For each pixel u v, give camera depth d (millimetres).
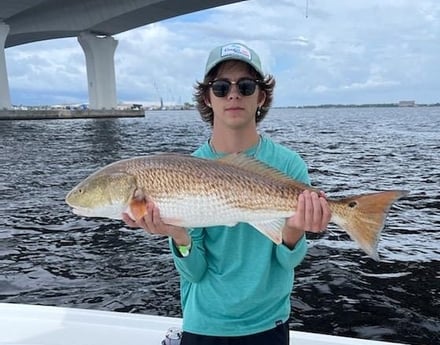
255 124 2594
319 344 2951
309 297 5570
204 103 2680
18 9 47812
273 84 2633
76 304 5562
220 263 2439
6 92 52688
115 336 3062
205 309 2418
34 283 6238
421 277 6164
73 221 9461
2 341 3008
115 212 2320
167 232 2270
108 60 58344
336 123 61312
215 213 2291
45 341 3018
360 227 2188
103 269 6723
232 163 2332
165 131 40188
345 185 13094
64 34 58531
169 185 2256
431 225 8578
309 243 7484
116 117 61250
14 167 18625
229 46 2459
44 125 48500
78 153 24031
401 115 104125
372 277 6160
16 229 8969
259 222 2314
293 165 2549
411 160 19047
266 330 2395
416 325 4914
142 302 5594
